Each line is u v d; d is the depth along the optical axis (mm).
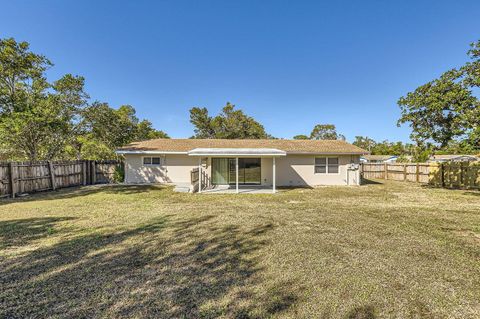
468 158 26219
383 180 19984
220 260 4258
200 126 37500
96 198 11070
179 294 3152
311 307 2885
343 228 6258
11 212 8133
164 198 11125
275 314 2748
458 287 3367
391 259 4301
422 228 6250
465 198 11047
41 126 14500
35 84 15336
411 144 15148
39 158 18719
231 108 37562
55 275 3670
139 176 17047
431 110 12312
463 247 4898
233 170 16344
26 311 2793
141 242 5180
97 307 2865
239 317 2691
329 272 3803
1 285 3373
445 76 11906
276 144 18375
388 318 2699
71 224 6625
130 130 26953
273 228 6266
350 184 16531
